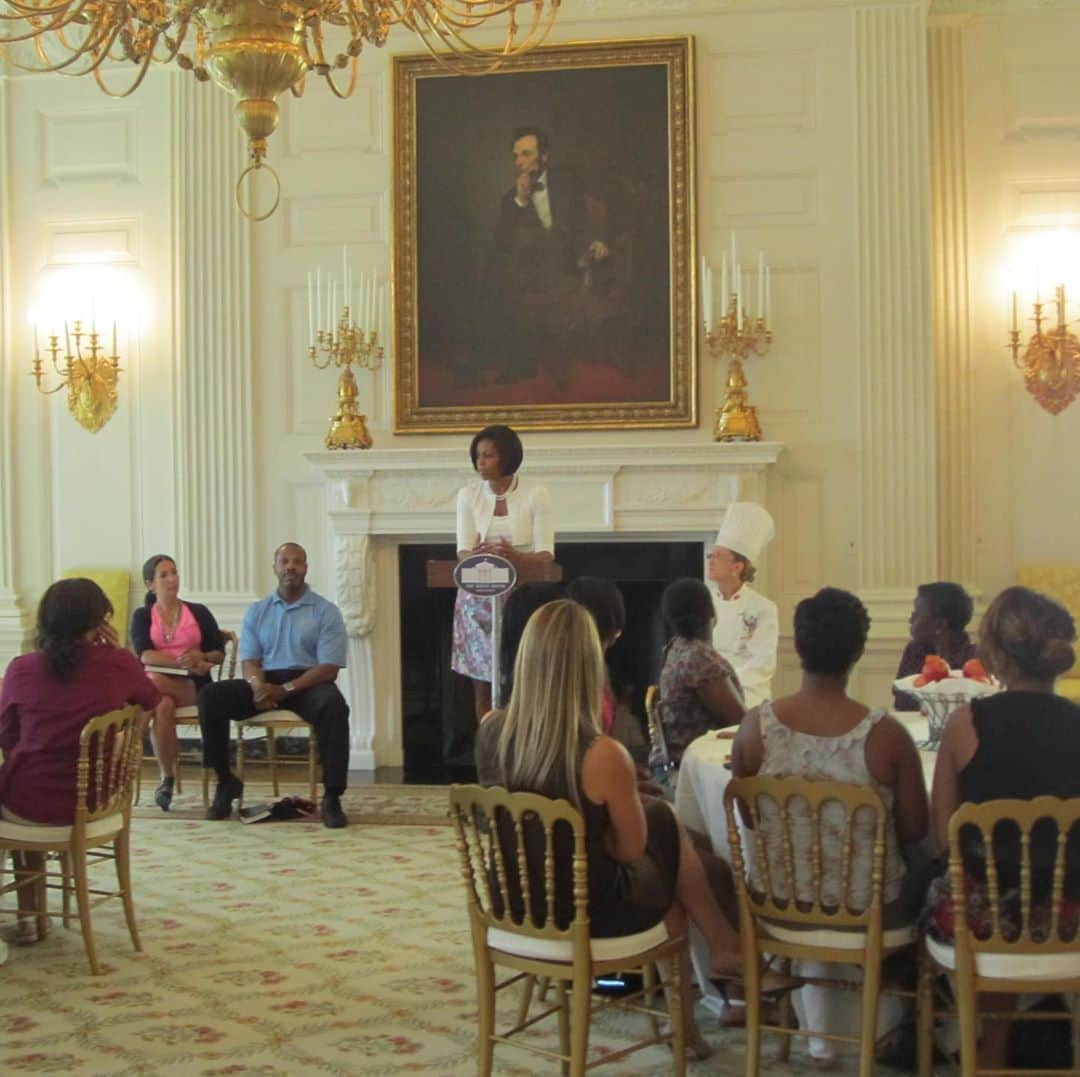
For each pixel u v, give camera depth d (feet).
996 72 24.52
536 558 16.08
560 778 10.01
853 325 24.17
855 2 24.04
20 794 13.73
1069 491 24.35
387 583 25.25
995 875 9.30
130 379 26.48
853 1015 11.35
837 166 24.21
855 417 24.17
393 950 14.33
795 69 24.30
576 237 24.66
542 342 24.76
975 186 24.53
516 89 24.76
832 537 24.23
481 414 24.89
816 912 10.16
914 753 10.40
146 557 26.45
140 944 14.43
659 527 23.94
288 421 25.61
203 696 20.66
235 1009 12.59
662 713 13.64
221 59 13.52
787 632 24.22
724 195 24.44
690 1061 11.40
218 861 18.10
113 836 14.12
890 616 23.80
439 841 19.22
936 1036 11.27
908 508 23.97
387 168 25.25
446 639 25.36
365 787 23.18
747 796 10.31
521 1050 11.66
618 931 10.13
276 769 21.95
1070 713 9.75
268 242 25.57
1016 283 24.40
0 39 14.38
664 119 24.39
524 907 10.25
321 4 13.58
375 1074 11.12
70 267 26.55
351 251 25.34
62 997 12.91
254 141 13.94
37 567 26.73
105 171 26.45
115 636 14.60
